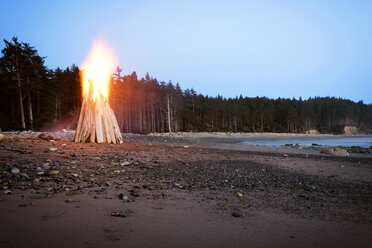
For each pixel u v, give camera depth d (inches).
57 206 135.5
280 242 103.0
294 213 155.1
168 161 362.9
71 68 2000.5
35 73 1423.5
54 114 1579.7
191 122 2645.2
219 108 3132.4
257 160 450.0
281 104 4192.9
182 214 138.3
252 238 106.3
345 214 157.9
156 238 100.0
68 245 87.9
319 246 100.5
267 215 146.7
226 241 101.0
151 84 2324.1
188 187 219.1
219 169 326.6
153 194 184.1
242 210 154.7
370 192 235.0
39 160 265.7
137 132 1950.1
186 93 2812.5
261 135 2536.9
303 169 378.0
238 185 242.1
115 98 1982.0
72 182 200.4
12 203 134.5
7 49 1226.6
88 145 435.8
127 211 136.3
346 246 102.0
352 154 735.7
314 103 5078.7
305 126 4106.8
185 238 102.0
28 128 1344.7
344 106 5059.1
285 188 239.3
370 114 5452.8
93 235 99.1
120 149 433.7
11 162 238.4
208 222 126.6
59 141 459.5
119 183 214.1
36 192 162.6
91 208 136.8
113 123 533.0
